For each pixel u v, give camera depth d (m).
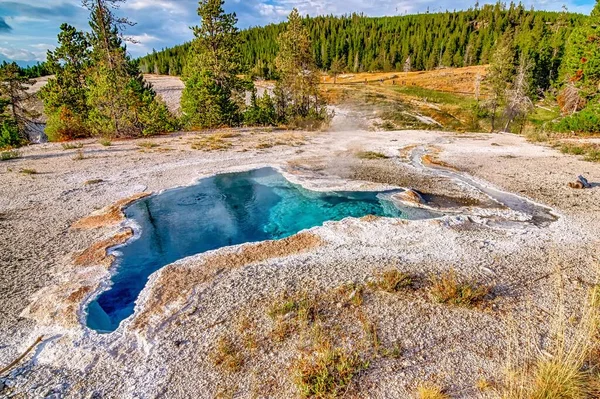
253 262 6.72
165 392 3.87
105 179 12.32
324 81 82.31
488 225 8.47
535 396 3.47
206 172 13.47
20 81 30.94
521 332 4.63
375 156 16.73
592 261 6.54
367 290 5.60
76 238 7.90
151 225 8.99
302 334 4.61
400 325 4.79
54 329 4.98
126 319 5.15
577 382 3.51
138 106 21.33
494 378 3.87
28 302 5.58
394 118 41.75
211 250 7.33
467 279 5.90
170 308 5.33
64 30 28.77
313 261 6.67
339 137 22.70
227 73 29.34
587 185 11.30
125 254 7.39
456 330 4.68
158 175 12.98
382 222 8.55
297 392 3.77
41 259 6.93
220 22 28.78
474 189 11.52
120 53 26.70
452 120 43.41
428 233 7.93
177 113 36.91
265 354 4.32
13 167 13.66
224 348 4.43
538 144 19.50
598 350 4.16
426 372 3.98
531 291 5.60
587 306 5.12
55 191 10.91
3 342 4.73
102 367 4.28
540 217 8.98
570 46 34.38
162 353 4.45
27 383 4.06
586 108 23.77
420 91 62.25
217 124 26.55
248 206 10.50
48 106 27.09
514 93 33.00
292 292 5.57
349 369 3.97
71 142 19.42
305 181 12.52
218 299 5.48
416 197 10.66
